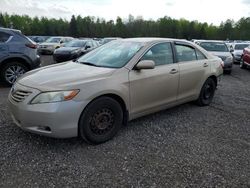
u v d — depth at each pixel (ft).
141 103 14.06
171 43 16.24
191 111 18.12
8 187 9.13
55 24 272.31
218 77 20.04
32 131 11.37
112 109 12.66
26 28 263.49
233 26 297.33
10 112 12.50
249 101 21.65
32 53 25.26
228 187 9.54
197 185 9.59
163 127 14.94
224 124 15.85
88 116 11.78
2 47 23.47
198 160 11.32
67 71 13.08
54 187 9.21
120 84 12.75
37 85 11.48
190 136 13.84
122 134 13.73
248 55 42.91
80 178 9.76
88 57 15.74
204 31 297.12
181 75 16.19
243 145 13.01
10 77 24.44
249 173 10.49
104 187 9.29
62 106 10.97
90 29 275.59
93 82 11.85
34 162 10.72
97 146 12.30
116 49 15.33
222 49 40.45
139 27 287.07
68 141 12.63
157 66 14.84
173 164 10.93
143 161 11.08
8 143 12.20
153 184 9.55
